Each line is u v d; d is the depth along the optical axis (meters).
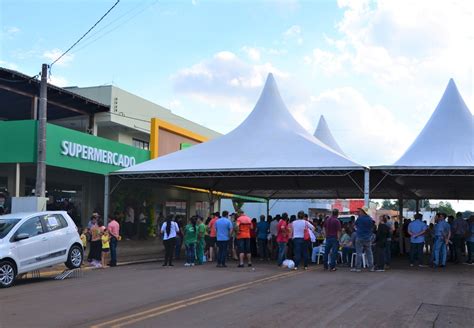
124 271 15.36
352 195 33.72
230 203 50.75
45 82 16.02
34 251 12.64
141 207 28.53
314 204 54.94
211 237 19.72
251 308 8.84
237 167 19.08
